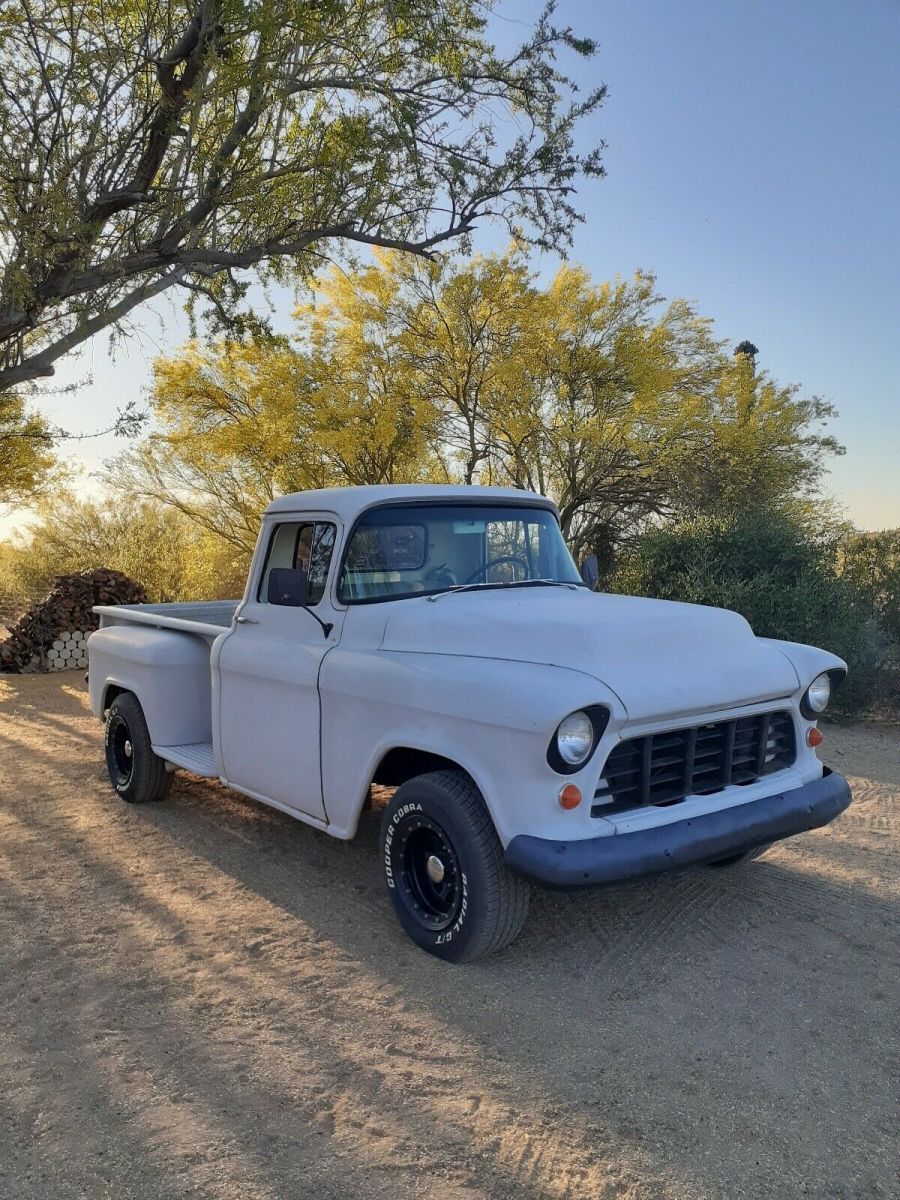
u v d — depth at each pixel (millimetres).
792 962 3873
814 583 9305
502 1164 2619
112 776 6336
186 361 15492
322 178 7637
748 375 17031
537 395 15352
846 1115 2850
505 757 3439
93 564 15711
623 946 4012
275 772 4711
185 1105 2904
